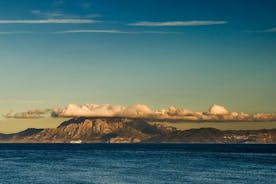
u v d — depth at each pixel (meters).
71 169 123.38
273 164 139.62
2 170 120.31
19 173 111.75
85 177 102.56
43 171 117.00
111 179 98.56
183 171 116.44
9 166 134.62
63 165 138.62
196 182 93.62
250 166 131.50
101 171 116.75
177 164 142.00
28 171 117.12
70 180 97.12
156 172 113.75
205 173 110.81
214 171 116.00
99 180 96.81
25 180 97.31
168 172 113.75
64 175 106.81
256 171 115.50
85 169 123.12
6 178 100.94
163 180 96.75
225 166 132.12
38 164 143.12
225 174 108.50
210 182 93.56
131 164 142.38
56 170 120.12
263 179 98.50
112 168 126.56
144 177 102.25
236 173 110.62
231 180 96.88
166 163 147.38
